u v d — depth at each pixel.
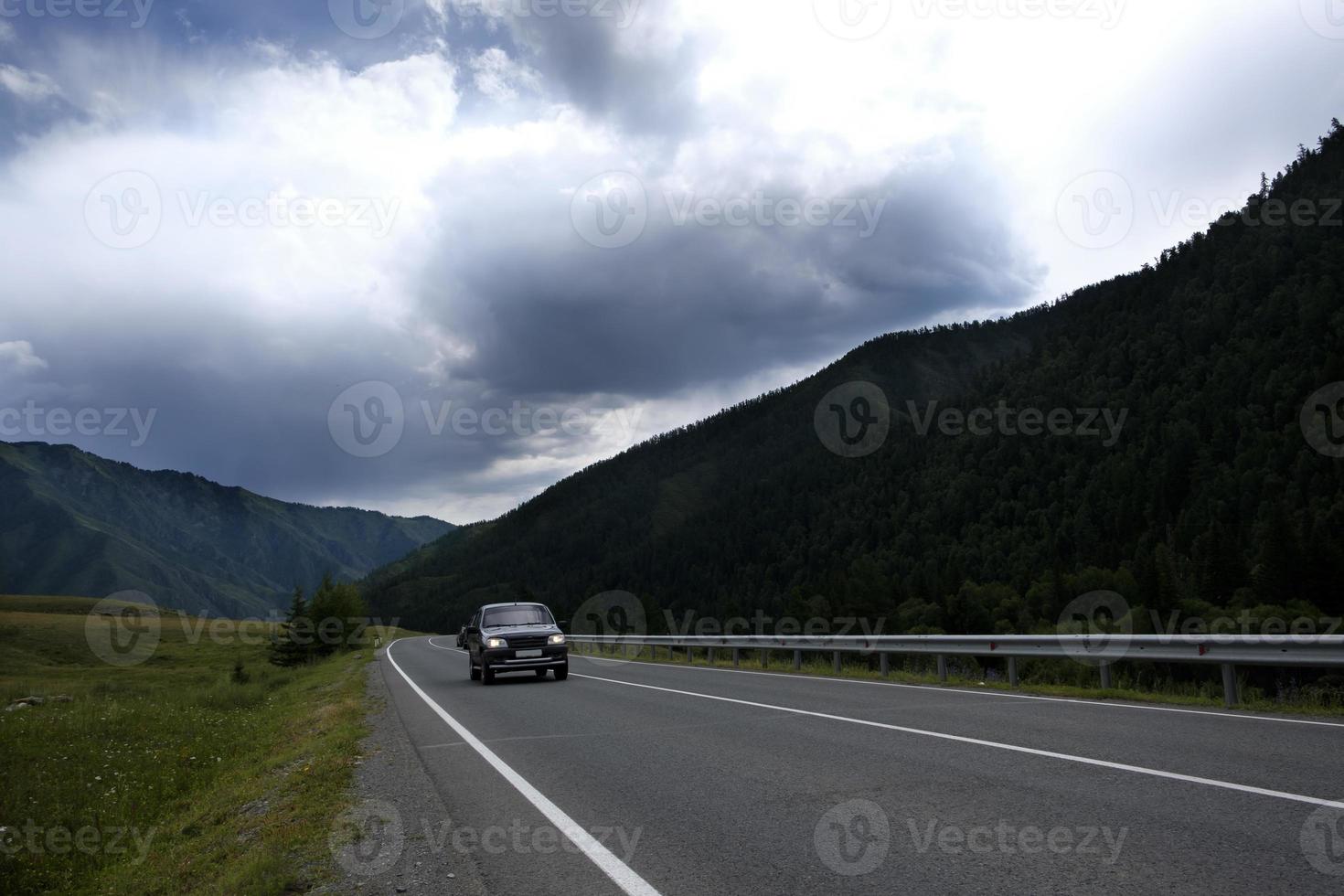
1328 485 99.50
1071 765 6.80
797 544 191.00
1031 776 6.45
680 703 12.88
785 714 10.95
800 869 4.50
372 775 7.98
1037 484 152.88
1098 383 181.38
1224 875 4.07
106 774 11.99
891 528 168.38
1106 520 128.00
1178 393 155.50
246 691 24.28
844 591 114.94
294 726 14.30
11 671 53.62
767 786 6.60
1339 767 6.44
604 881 4.49
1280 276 168.38
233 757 12.80
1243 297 169.38
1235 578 80.75
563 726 10.80
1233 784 5.91
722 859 4.76
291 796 7.50
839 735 8.95
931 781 6.46
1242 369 143.88
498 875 4.71
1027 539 135.12
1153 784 6.02
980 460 171.38
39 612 98.62
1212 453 129.25
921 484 180.88
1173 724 8.92
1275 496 103.94
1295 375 132.00
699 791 6.57
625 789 6.77
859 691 13.91
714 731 9.65
